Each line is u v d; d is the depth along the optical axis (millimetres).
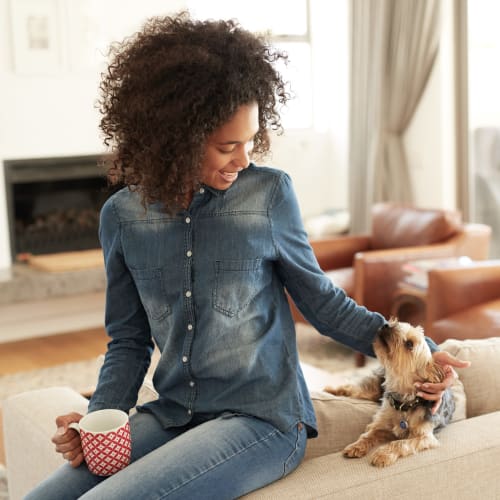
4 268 5094
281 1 6465
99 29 5098
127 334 1671
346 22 6469
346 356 4312
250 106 1401
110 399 1602
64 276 5016
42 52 4957
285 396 1512
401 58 5621
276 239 1521
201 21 1458
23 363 4559
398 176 5852
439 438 1559
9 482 2047
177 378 1553
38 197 5281
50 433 1803
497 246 5414
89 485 1441
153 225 1538
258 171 1555
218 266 1503
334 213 6305
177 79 1371
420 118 5711
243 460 1417
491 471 1516
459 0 5328
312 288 1562
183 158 1391
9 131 4953
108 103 1499
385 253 4113
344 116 6562
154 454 1399
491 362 1778
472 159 5488
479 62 5309
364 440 1567
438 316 3566
